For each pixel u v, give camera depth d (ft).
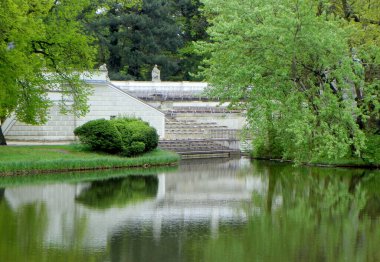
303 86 122.52
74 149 168.66
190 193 112.68
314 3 128.67
